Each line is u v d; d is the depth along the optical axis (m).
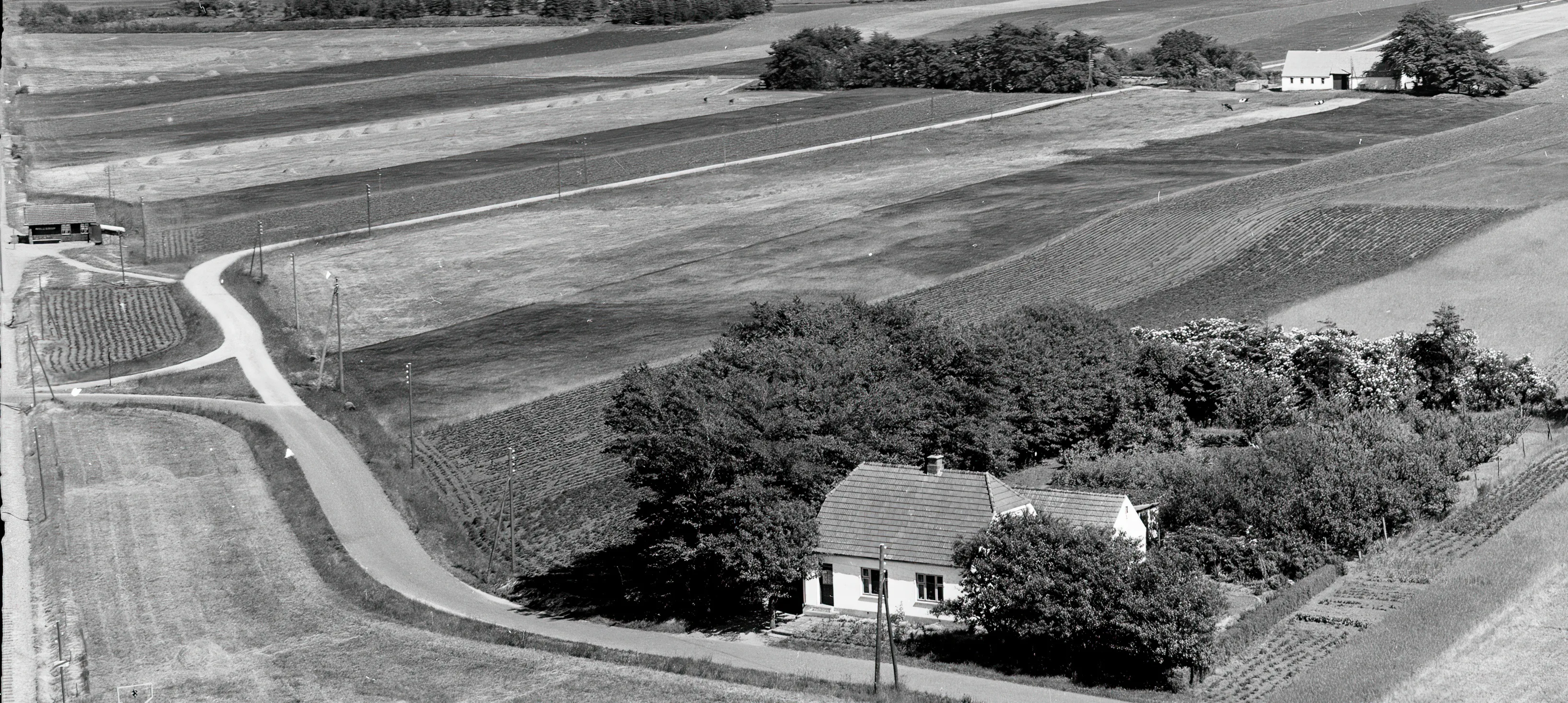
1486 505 90.50
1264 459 87.62
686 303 153.88
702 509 81.06
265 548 94.69
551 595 87.44
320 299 165.12
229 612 84.25
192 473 110.50
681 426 82.75
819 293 153.12
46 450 116.62
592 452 111.81
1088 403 103.25
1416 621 74.62
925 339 101.69
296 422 122.62
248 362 142.38
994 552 74.25
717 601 83.19
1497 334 122.12
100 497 104.94
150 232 199.62
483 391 129.38
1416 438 93.31
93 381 139.00
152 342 152.12
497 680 73.62
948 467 95.94
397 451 115.38
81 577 89.88
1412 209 159.25
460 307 158.75
